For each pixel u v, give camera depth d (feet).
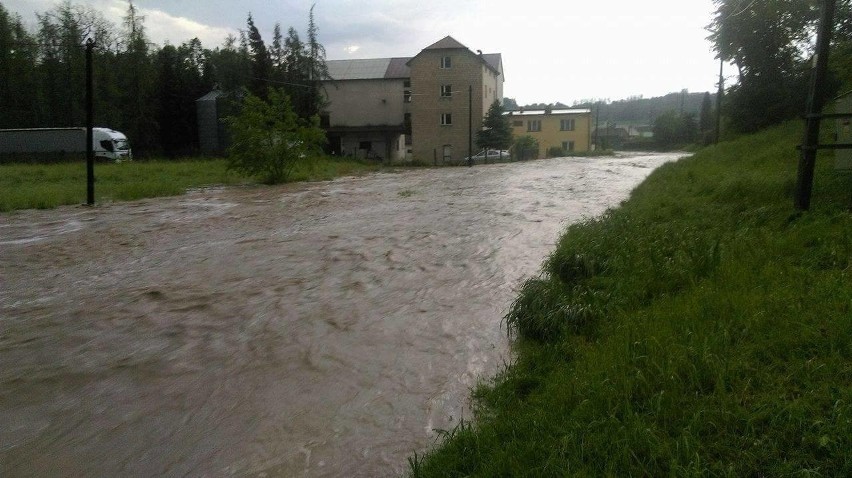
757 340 13.10
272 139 90.33
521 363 17.25
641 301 19.17
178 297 26.07
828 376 11.25
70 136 133.90
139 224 48.24
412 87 185.16
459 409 15.33
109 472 13.00
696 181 47.42
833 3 24.14
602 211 48.21
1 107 173.68
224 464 13.16
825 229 20.34
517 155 190.08
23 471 13.10
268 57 176.55
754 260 18.86
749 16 99.66
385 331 21.25
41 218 52.70
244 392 16.62
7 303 25.85
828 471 9.21
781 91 100.99
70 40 179.42
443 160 186.09
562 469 10.34
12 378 17.89
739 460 9.80
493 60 214.48
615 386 12.56
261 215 52.60
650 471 9.98
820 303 14.02
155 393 16.70
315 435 14.25
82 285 28.78
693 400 11.50
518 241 37.09
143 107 187.62
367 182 91.61
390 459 13.14
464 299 24.94
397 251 34.99
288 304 24.68
